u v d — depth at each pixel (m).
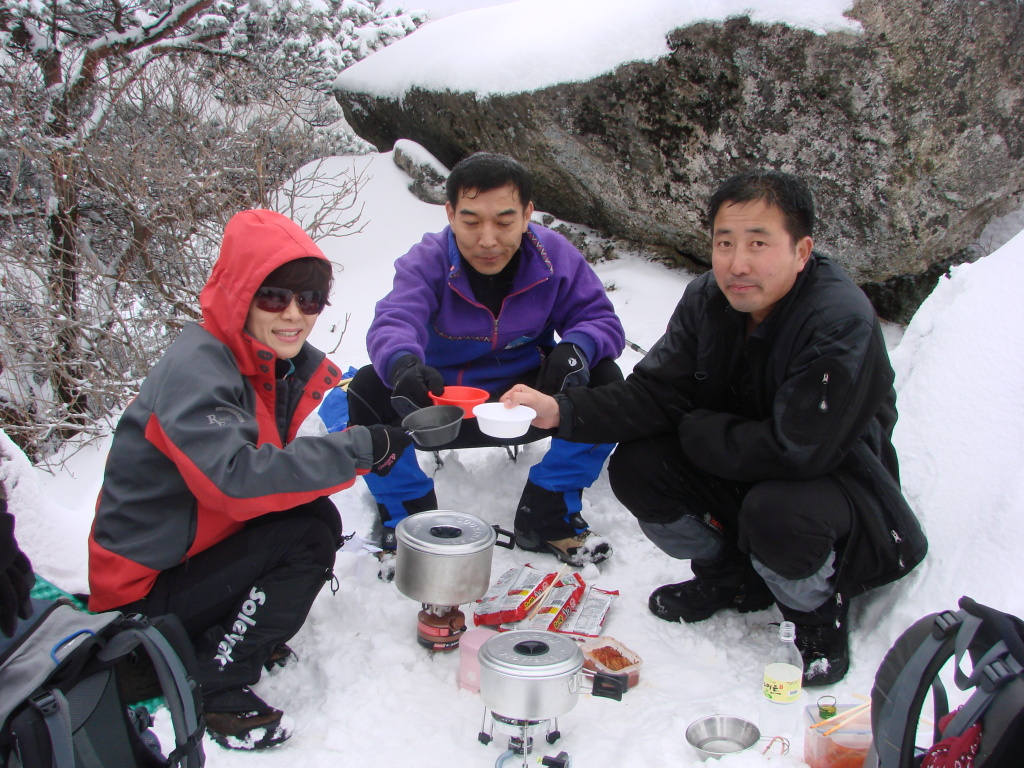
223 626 2.06
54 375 5.39
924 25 3.60
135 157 5.36
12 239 5.96
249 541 2.05
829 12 3.70
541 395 2.47
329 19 9.12
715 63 4.04
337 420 3.45
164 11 7.57
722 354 2.39
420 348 2.65
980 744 1.29
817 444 2.12
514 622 2.46
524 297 2.93
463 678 2.22
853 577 2.21
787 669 2.07
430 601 2.27
